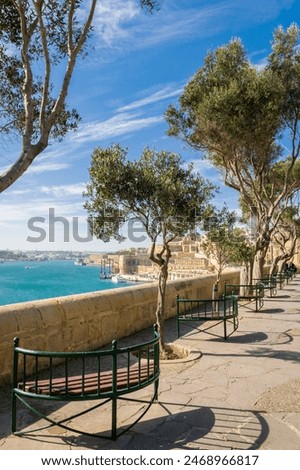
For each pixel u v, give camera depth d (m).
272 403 4.77
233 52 14.75
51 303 6.64
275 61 15.32
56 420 4.31
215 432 3.98
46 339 6.30
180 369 6.26
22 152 4.68
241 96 13.30
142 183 6.81
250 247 14.43
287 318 11.54
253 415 4.41
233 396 5.02
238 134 13.68
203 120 14.38
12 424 3.97
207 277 14.95
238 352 7.40
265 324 10.54
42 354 3.79
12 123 6.73
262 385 5.47
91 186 7.12
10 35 6.46
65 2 6.56
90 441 3.80
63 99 5.16
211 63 15.27
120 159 6.92
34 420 4.31
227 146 14.77
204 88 15.05
